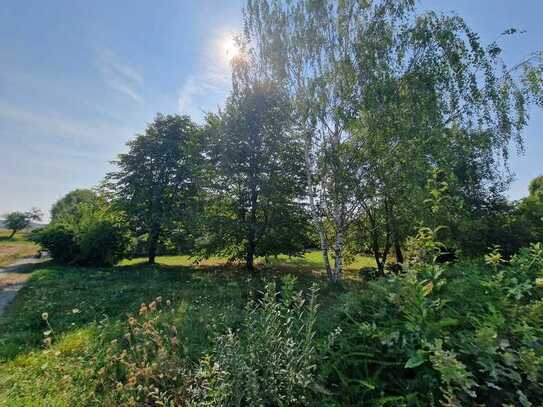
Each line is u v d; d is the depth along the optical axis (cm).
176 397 235
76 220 1938
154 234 1736
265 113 1262
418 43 965
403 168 955
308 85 1038
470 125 1006
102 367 321
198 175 1383
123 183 1806
